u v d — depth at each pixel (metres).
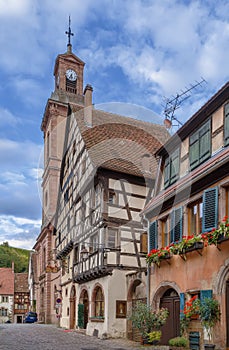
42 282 31.36
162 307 12.19
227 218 9.00
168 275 11.62
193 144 11.46
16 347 11.34
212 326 9.07
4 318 47.25
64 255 20.72
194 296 10.08
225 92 10.03
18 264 68.88
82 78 32.72
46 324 27.00
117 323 14.56
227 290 9.20
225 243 9.18
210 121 10.71
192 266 10.39
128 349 10.98
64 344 12.36
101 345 12.09
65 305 21.14
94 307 16.08
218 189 9.65
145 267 14.84
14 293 48.75
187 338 10.10
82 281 17.58
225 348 8.86
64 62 32.38
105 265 14.71
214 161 9.79
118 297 14.74
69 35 33.41
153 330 11.71
